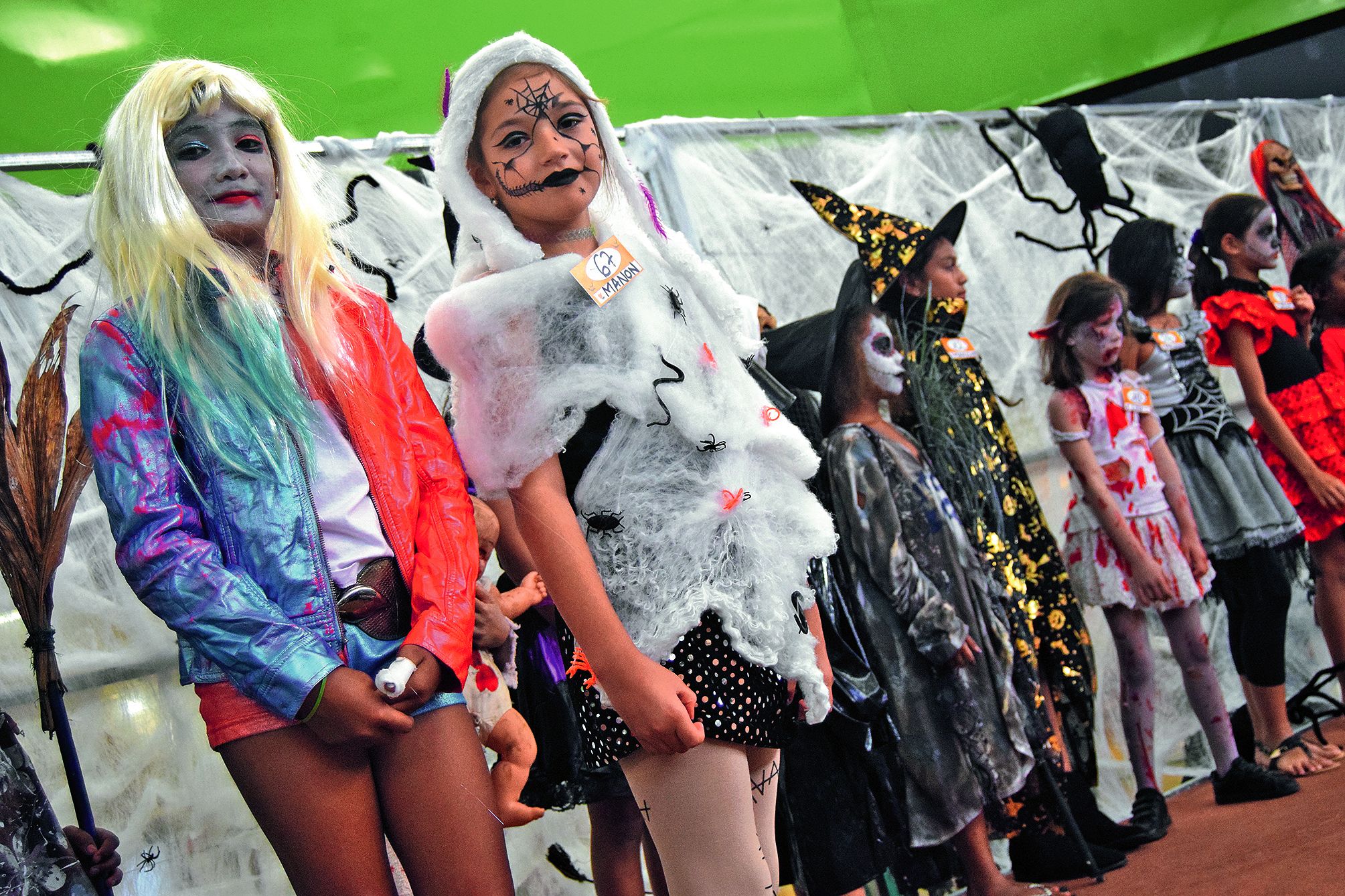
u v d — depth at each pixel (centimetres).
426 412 168
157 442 146
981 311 331
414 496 158
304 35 315
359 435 156
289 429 151
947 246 305
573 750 213
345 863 141
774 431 163
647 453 152
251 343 151
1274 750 346
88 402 148
